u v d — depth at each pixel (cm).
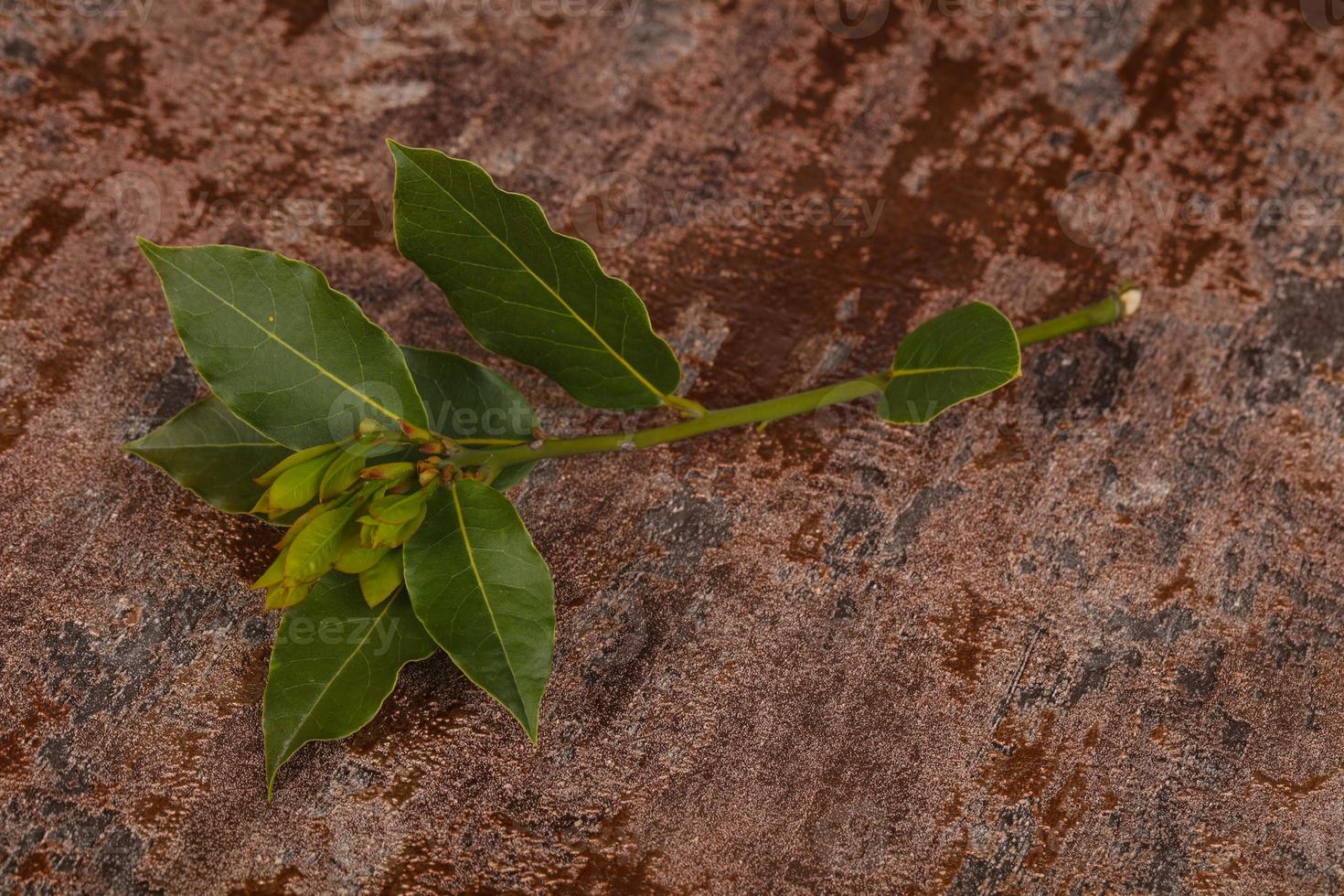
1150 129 85
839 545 80
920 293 83
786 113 85
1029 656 80
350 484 75
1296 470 81
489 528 76
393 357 76
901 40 86
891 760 79
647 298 83
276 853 77
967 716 79
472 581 76
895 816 78
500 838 78
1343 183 85
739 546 80
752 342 82
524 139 84
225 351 75
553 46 85
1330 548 81
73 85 84
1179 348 82
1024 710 79
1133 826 78
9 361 81
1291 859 78
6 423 80
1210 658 80
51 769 78
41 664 79
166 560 79
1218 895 78
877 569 80
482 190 75
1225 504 81
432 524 76
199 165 83
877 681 79
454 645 75
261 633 79
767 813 78
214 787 78
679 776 78
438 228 76
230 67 84
